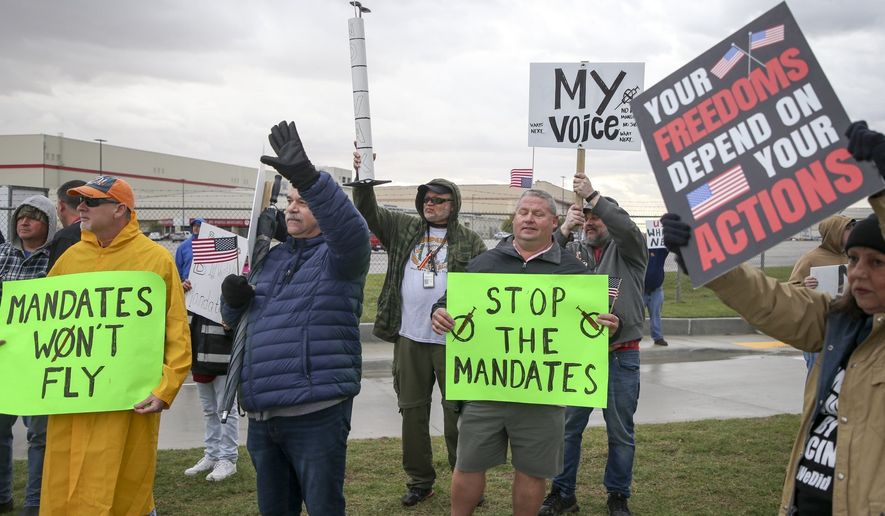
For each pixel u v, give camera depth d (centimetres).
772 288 263
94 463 343
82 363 348
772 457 583
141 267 364
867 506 223
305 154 328
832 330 252
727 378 945
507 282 381
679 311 1459
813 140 238
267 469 364
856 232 235
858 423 231
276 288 360
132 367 347
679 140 259
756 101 249
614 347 466
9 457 471
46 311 357
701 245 247
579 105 571
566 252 404
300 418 347
